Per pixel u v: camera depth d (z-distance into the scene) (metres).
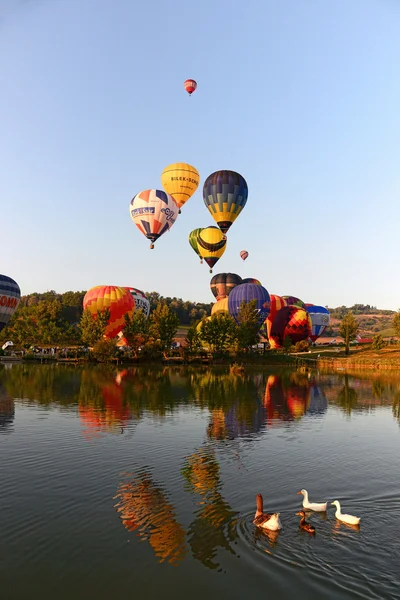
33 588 12.47
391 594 11.95
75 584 12.62
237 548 14.27
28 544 14.66
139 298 116.56
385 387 55.75
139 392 47.47
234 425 31.97
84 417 33.78
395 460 23.72
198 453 24.62
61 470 21.55
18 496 18.36
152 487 19.39
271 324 113.94
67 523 16.05
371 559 13.55
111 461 23.00
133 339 92.50
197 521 16.12
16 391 46.84
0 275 91.81
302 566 13.23
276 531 15.23
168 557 13.87
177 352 98.75
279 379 64.12
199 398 43.94
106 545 14.56
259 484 19.78
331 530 15.25
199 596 12.02
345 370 81.12
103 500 17.95
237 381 60.41
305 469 22.00
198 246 98.62
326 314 128.25
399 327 112.25
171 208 78.69
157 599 11.98
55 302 135.62
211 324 96.69
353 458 24.03
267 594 12.04
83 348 102.06
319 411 38.38
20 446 25.70
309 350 115.25
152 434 28.84
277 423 32.97
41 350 103.94
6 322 93.56
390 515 16.50
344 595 11.95
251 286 105.88
